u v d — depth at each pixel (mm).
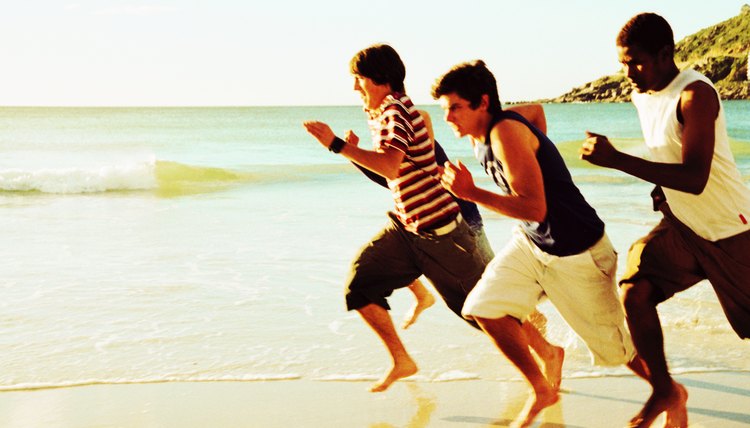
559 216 3287
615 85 181375
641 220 9352
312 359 4457
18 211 10945
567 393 3949
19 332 4949
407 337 4871
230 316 5352
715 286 3283
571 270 3359
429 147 3885
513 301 3438
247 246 8023
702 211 3186
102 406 3746
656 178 2996
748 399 3828
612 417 3646
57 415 3629
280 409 3729
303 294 5996
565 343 4691
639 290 3266
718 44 171500
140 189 13977
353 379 4145
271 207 11219
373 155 3703
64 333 4934
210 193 13305
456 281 3947
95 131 51438
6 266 7004
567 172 3330
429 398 3891
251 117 97000
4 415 3613
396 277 4020
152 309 5531
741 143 23062
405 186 3861
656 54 3105
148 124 69250
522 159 3145
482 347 4688
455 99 3264
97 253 7641
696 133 2996
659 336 3273
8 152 29859
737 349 4574
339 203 11625
